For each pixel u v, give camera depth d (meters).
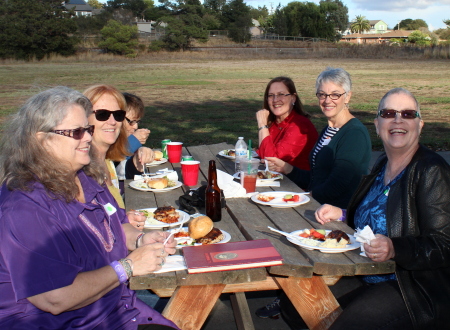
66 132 1.89
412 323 2.16
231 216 2.92
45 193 1.86
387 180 2.61
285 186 3.62
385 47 50.28
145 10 96.75
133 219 2.64
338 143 3.78
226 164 4.42
